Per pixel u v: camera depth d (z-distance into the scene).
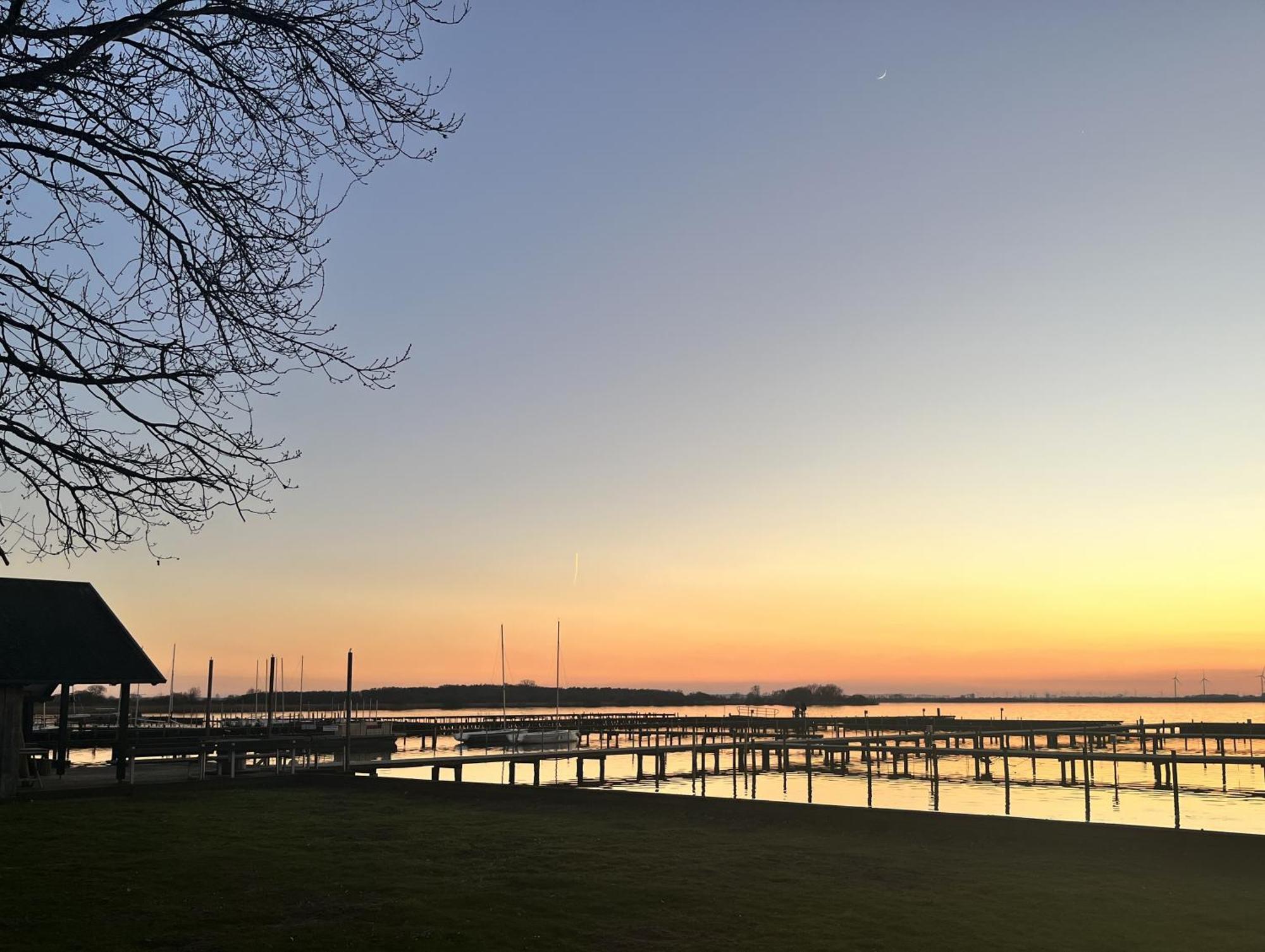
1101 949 10.39
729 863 15.38
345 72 9.25
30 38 8.07
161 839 17.14
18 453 8.41
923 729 72.56
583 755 45.84
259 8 8.95
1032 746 52.75
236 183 9.29
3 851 15.84
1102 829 16.45
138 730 36.16
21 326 8.15
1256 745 75.25
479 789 23.91
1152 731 62.44
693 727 72.69
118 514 8.80
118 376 8.33
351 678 31.88
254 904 12.20
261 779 26.97
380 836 17.81
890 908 12.30
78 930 10.84
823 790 43.25
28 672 23.44
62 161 8.41
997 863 15.49
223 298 8.86
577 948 10.43
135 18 8.40
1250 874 14.77
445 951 10.23
